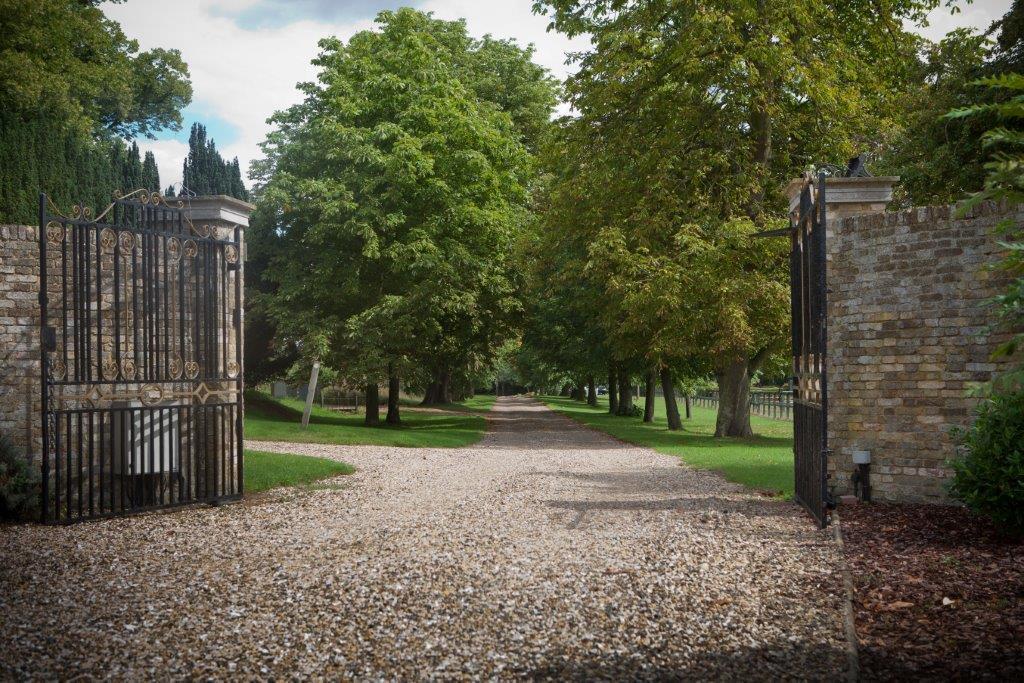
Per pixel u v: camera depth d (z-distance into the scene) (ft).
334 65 90.27
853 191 33.91
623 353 80.48
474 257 84.43
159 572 21.01
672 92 71.56
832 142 71.05
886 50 71.97
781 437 82.69
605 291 74.79
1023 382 9.42
